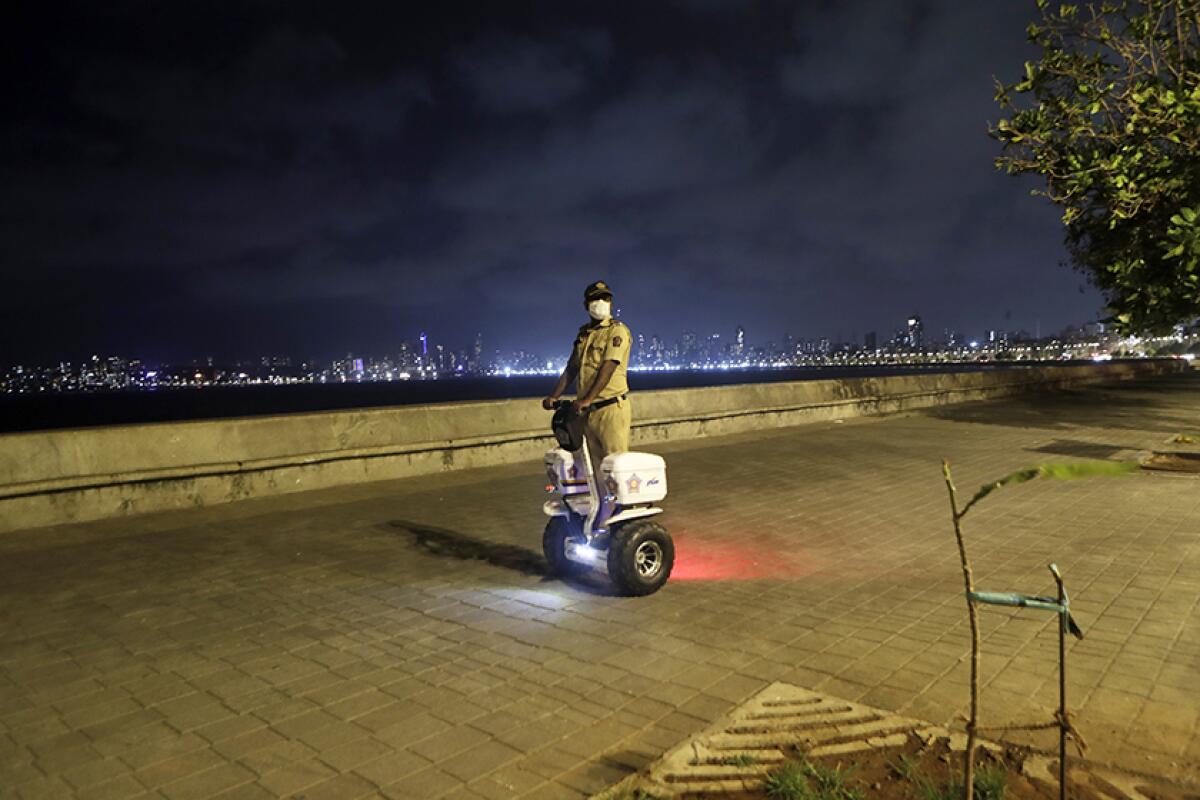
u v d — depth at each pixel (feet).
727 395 53.78
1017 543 22.95
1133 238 35.35
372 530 25.81
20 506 25.71
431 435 37.11
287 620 17.29
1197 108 28.73
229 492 30.25
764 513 27.81
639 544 18.21
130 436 27.96
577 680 13.88
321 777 10.80
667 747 11.48
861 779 10.39
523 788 10.44
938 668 14.01
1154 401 79.66
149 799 10.31
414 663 14.78
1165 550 21.85
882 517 26.94
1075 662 14.10
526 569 21.18
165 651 15.52
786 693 13.05
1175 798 9.73
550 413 42.47
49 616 17.65
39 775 10.93
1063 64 32.58
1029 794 9.87
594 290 18.88
